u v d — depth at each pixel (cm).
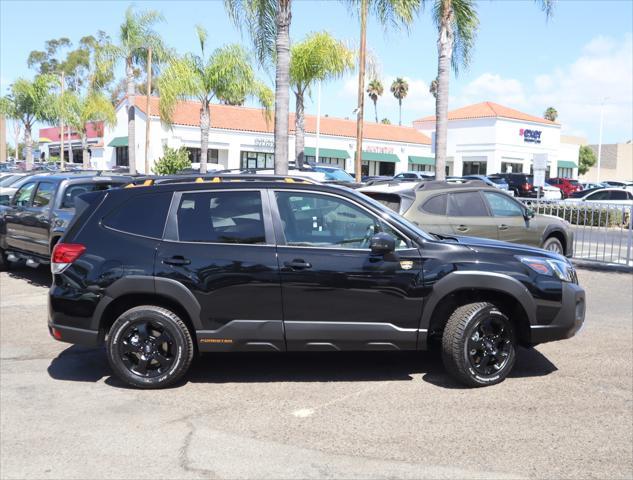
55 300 554
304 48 2398
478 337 555
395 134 5459
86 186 1050
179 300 539
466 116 5472
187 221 556
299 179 623
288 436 454
